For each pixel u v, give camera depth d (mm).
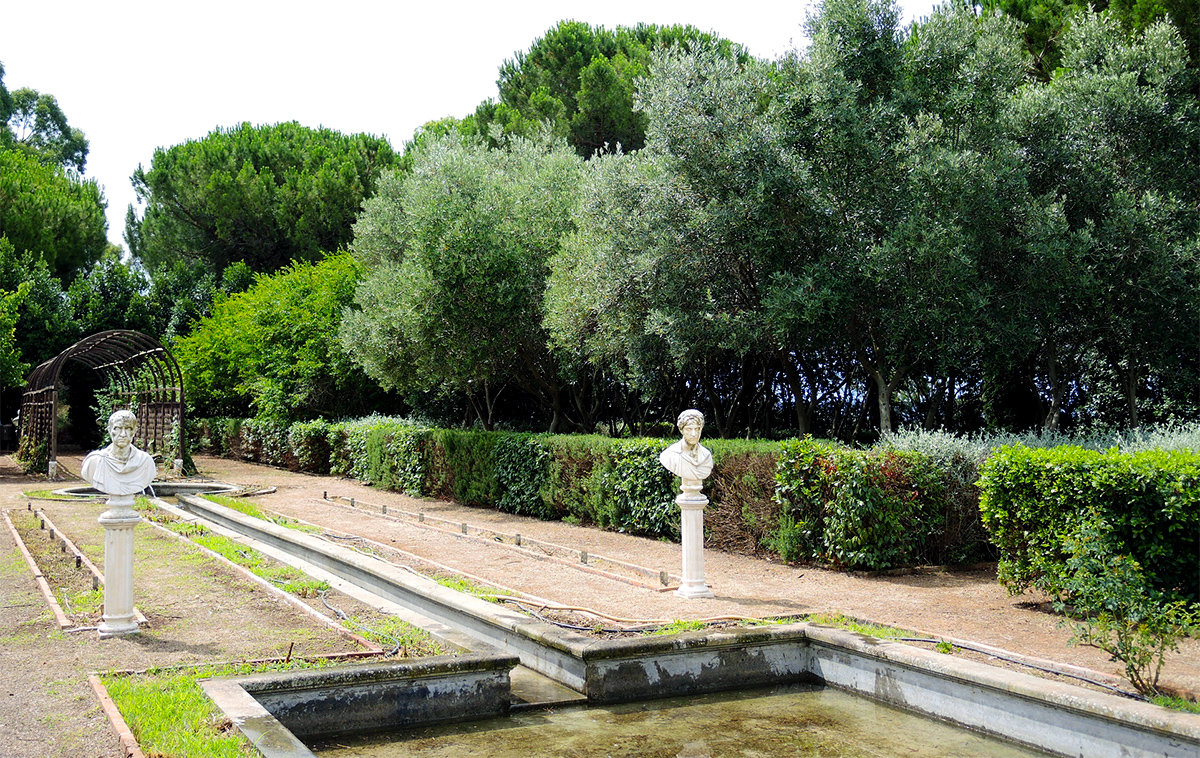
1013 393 15188
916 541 10352
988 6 17203
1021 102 13039
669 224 13336
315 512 16391
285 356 27438
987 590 9133
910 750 5637
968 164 11617
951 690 6129
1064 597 8211
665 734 5973
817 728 6098
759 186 11992
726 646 7027
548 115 27375
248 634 7070
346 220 35219
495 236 16953
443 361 17953
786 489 10711
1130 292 12289
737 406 16859
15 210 35062
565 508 15023
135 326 35438
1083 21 14078
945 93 12844
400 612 7785
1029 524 8109
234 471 26078
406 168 34531
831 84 12102
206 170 35938
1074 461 7711
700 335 12961
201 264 37938
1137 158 13141
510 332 17656
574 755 5570
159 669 5973
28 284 31703
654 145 13664
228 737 4695
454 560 11148
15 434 32844
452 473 18078
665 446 12672
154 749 4480
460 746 5711
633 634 7203
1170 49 12977
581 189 15625
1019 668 6242
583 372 18828
